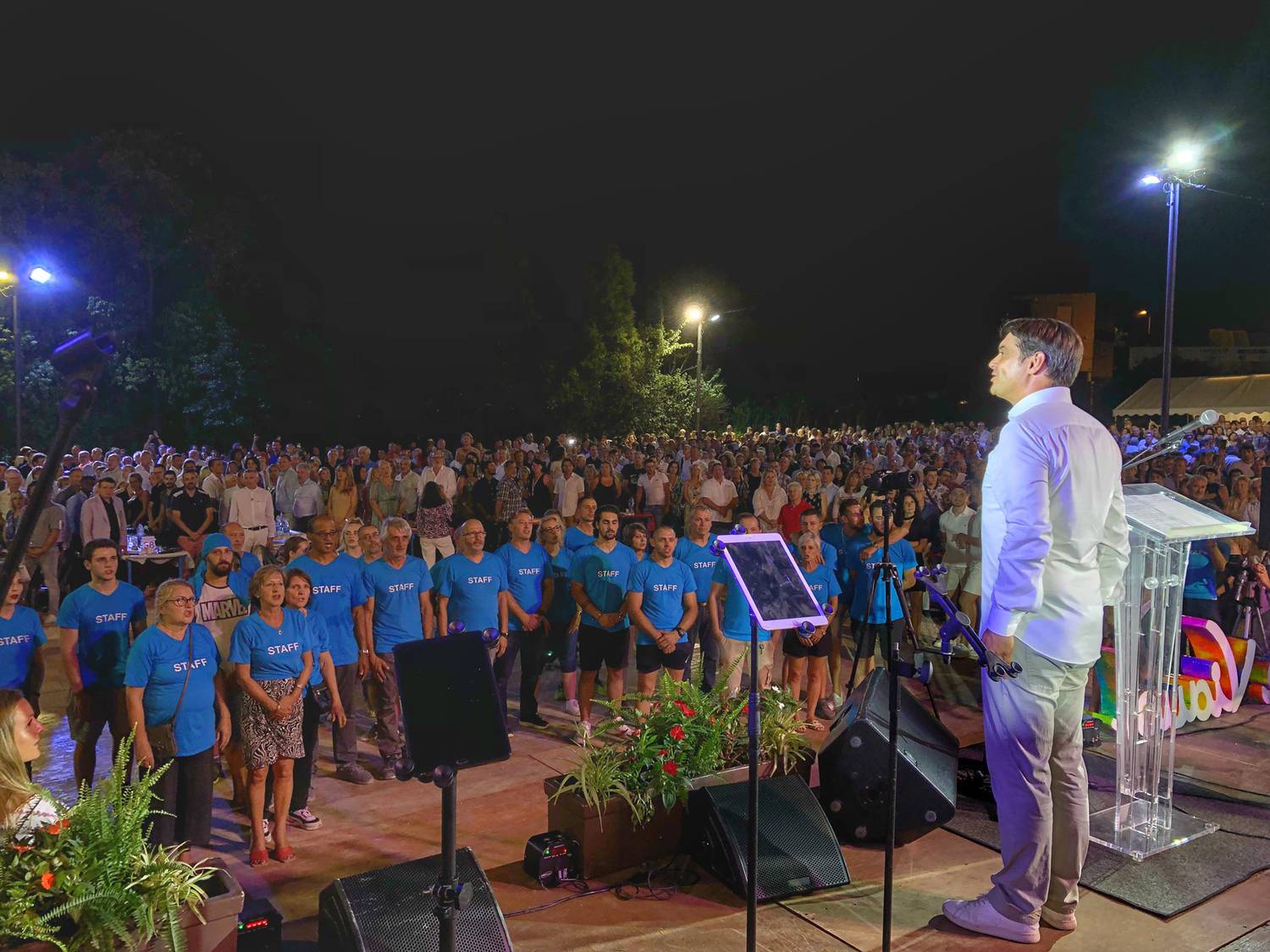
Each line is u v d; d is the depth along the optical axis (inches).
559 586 288.5
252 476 438.6
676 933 160.9
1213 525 192.2
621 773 187.8
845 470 682.2
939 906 169.5
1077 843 158.4
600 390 1174.3
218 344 1001.5
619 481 604.7
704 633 293.6
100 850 126.9
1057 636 150.4
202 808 187.3
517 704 300.5
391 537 246.1
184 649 183.8
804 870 174.9
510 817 212.8
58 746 261.1
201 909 130.6
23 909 118.7
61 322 888.9
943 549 357.1
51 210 898.1
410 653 116.1
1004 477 148.9
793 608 140.3
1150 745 193.6
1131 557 191.0
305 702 207.0
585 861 179.8
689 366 1438.2
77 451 555.5
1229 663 275.0
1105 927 161.6
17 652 198.8
